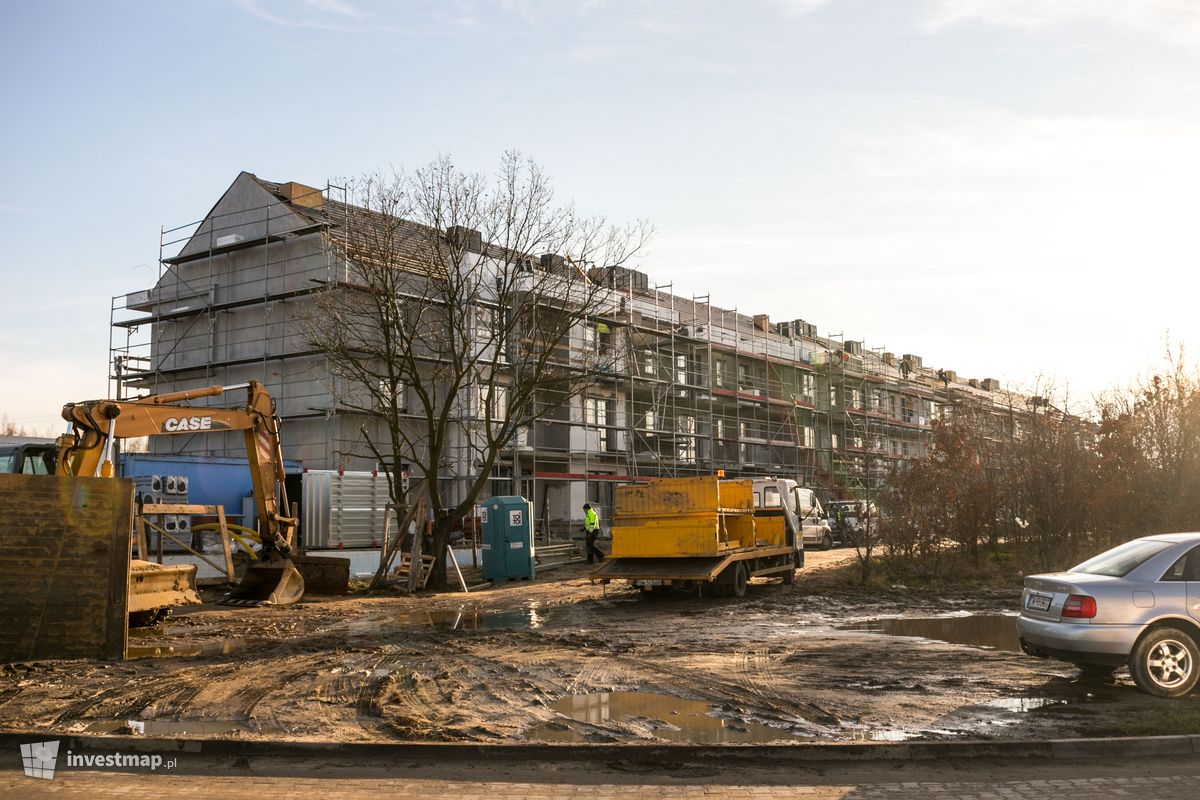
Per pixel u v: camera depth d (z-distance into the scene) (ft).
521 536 86.33
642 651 41.16
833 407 179.63
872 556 96.02
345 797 19.60
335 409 101.09
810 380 181.88
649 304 147.84
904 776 21.59
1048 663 37.50
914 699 30.42
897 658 38.91
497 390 113.09
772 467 162.09
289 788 20.26
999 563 83.92
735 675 34.96
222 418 61.00
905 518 79.71
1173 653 30.42
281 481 66.28
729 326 169.58
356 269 91.20
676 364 148.56
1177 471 75.82
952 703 29.76
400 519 80.69
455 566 78.23
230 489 90.02
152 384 122.72
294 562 73.41
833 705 29.48
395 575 79.15
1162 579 30.86
